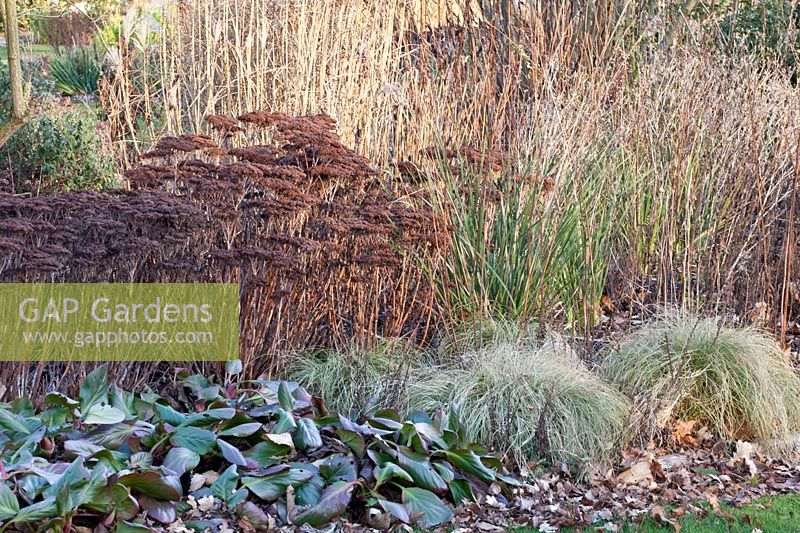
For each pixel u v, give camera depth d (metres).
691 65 7.67
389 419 4.84
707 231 7.11
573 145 6.78
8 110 7.68
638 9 9.36
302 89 7.34
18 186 7.42
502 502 4.61
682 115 7.20
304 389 5.16
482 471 4.57
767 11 9.62
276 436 4.37
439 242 5.94
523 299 6.31
